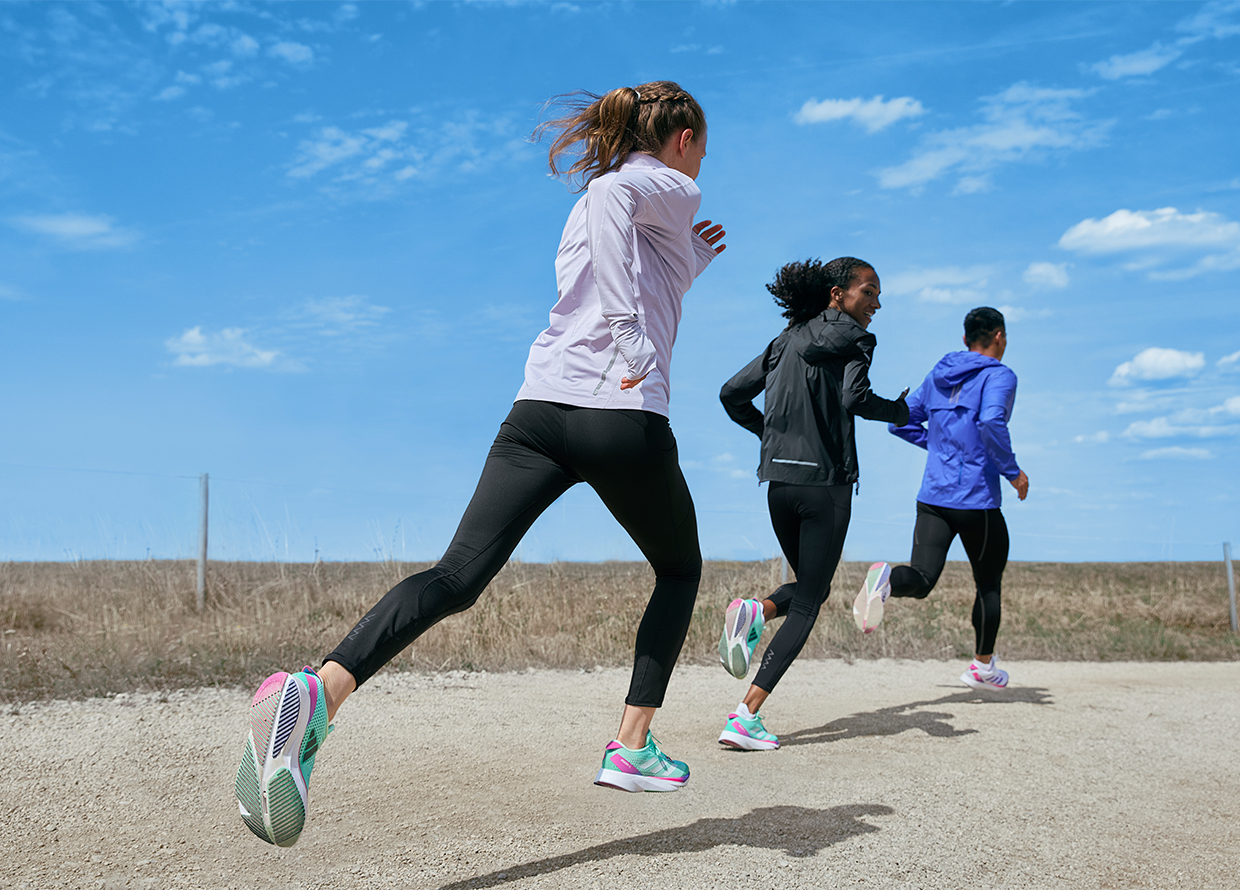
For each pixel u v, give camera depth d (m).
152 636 5.78
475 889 2.09
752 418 4.20
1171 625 8.56
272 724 1.65
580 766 3.31
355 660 1.78
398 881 2.16
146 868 2.27
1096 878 2.32
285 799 1.65
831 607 7.90
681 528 2.32
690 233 2.30
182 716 4.00
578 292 2.16
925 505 4.92
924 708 4.63
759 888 2.13
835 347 3.64
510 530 2.07
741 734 3.57
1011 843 2.55
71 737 3.60
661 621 2.41
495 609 6.73
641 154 2.32
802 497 3.71
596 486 2.16
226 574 7.89
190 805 2.80
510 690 4.90
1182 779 3.35
